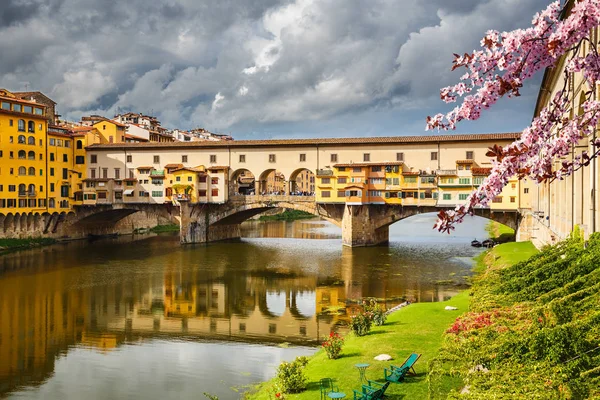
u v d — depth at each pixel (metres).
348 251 80.88
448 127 9.35
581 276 23.42
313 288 54.19
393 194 84.81
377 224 87.44
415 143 84.19
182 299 49.97
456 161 80.81
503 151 9.38
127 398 26.78
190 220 94.69
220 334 38.06
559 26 8.27
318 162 89.62
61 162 97.75
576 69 8.80
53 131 96.12
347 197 85.44
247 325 40.44
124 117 148.50
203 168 96.12
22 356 33.75
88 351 34.59
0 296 51.44
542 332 16.44
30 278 60.38
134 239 102.19
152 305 47.66
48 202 93.94
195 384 28.31
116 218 108.75
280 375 23.28
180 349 34.59
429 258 72.38
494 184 9.08
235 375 29.48
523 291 25.67
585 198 34.38
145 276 61.66
